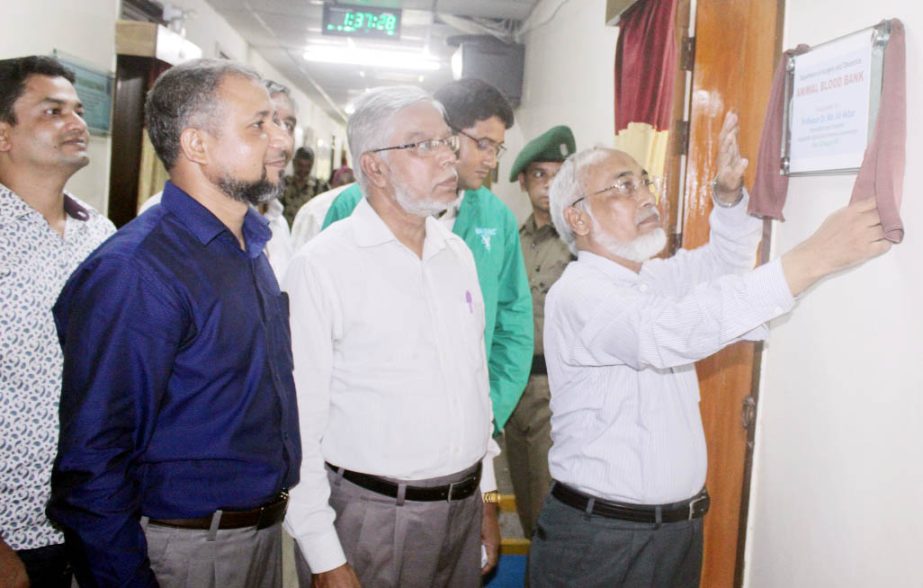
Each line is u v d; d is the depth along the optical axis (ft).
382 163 4.71
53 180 5.10
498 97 6.23
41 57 5.14
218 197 3.91
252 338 3.85
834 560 4.74
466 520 4.91
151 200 6.35
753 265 5.38
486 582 8.38
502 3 16.14
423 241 5.07
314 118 45.24
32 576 4.86
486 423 5.17
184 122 3.75
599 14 11.57
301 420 4.46
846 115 4.29
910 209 3.98
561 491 5.06
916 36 3.88
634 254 5.05
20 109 4.91
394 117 4.68
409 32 20.75
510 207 18.53
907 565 4.00
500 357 6.77
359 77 32.76
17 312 4.70
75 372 3.39
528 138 16.98
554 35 14.66
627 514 4.72
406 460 4.55
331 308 4.55
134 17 13.42
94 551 3.34
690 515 4.85
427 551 4.66
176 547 3.69
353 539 4.59
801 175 4.93
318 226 7.41
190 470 3.70
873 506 4.33
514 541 9.05
